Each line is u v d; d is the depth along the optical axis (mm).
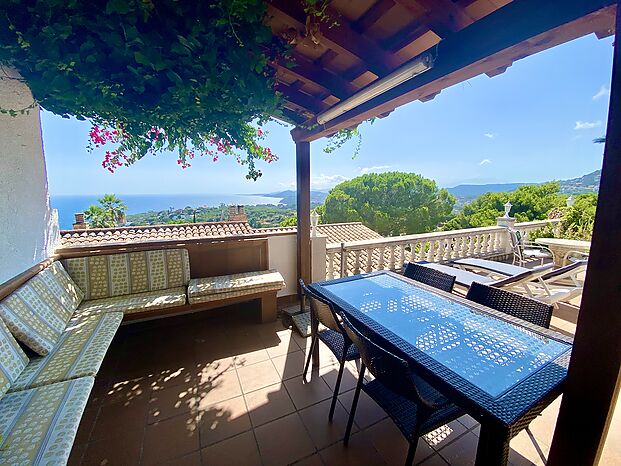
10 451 1078
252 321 3148
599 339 940
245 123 1947
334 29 1586
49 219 2541
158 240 3010
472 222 11617
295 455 1553
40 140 2428
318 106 2646
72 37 1213
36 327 1797
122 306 2463
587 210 5246
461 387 1037
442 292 1976
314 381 2146
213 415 1829
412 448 1205
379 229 15898
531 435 1550
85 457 1549
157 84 1426
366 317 1602
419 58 1404
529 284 3311
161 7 1156
